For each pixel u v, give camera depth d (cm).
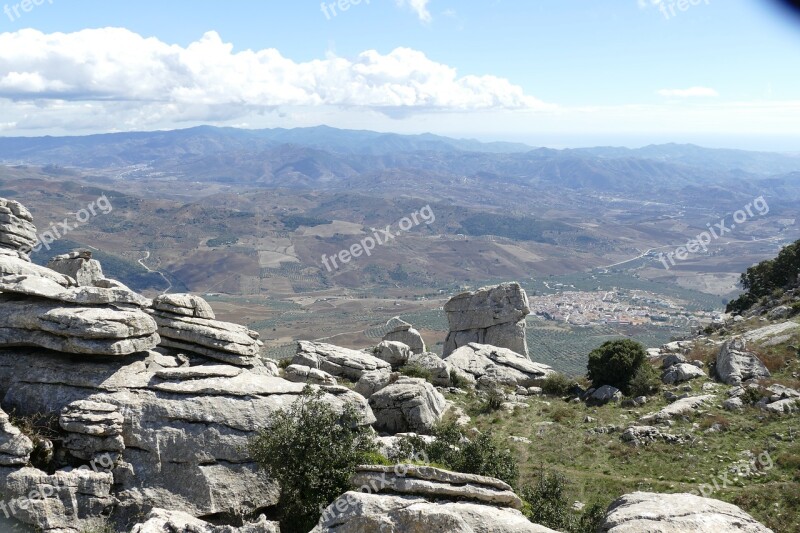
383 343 6366
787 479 3403
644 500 1909
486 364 6544
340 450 2789
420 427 4341
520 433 4666
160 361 3269
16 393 2912
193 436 2823
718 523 1716
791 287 7788
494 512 2062
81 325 2916
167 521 2167
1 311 3102
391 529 1853
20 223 5516
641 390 5234
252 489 2789
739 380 4959
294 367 4959
